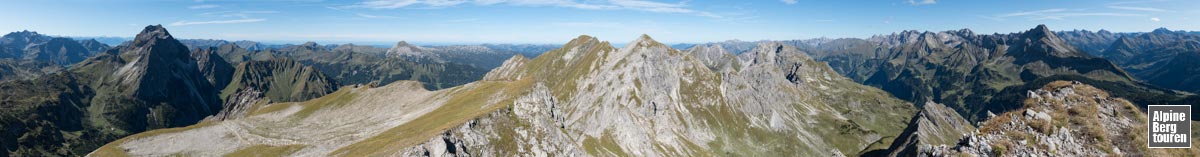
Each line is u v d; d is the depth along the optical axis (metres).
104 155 158.88
